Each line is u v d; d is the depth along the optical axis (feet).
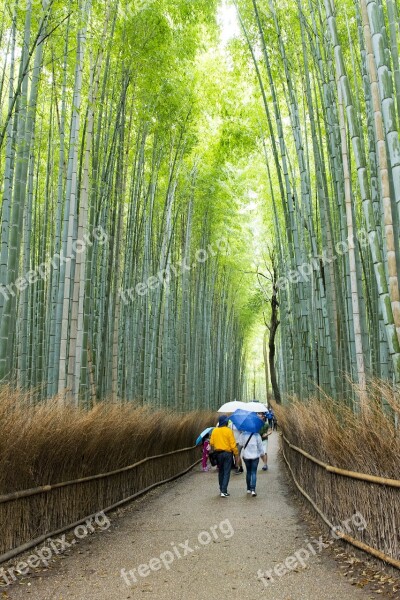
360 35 15.38
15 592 10.14
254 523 15.94
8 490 11.85
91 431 15.88
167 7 26.99
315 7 21.25
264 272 68.80
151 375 32.37
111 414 18.88
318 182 20.85
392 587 9.25
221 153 36.22
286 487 23.56
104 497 17.70
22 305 25.11
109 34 23.34
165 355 36.04
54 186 32.48
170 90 28.04
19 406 13.37
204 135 39.50
